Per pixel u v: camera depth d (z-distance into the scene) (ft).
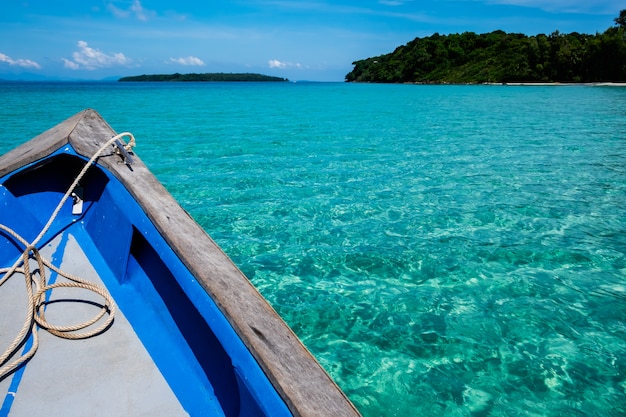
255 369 5.40
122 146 10.64
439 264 17.69
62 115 70.59
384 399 11.03
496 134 52.60
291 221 22.30
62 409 6.33
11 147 41.06
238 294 6.54
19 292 8.69
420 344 13.07
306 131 55.26
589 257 18.26
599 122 64.03
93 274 9.18
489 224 21.84
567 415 10.61
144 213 8.66
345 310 14.67
